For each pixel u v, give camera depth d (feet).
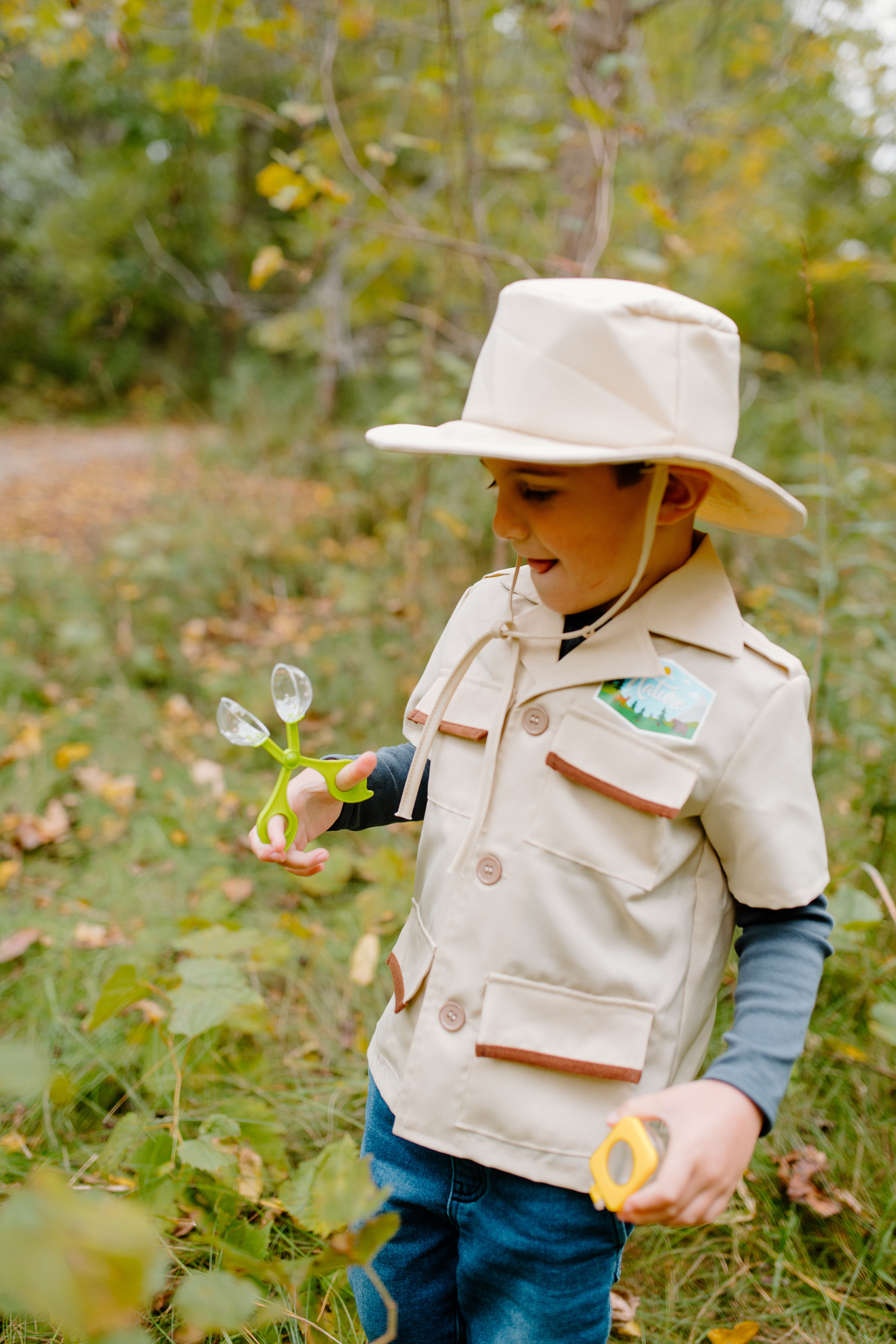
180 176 11.94
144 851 8.46
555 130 11.71
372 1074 3.66
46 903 7.73
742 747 3.09
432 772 3.58
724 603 3.29
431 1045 3.29
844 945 5.93
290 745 3.62
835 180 19.16
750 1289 4.80
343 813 3.91
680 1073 3.26
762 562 12.82
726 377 3.08
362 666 11.48
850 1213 5.08
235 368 31.96
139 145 33.76
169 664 12.59
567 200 12.48
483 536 12.95
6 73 11.39
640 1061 3.07
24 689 11.45
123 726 10.73
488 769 3.34
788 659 3.25
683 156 15.19
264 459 23.17
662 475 3.00
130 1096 5.54
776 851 3.05
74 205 42.80
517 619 3.55
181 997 5.21
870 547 10.02
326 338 20.66
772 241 22.99
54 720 10.69
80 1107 5.70
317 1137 5.52
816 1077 5.75
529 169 12.93
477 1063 3.21
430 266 15.43
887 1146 5.43
